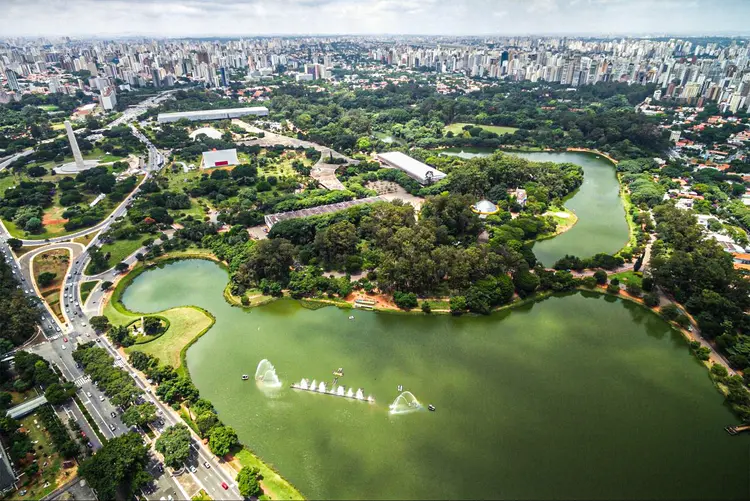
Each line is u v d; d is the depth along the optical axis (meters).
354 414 169.62
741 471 150.38
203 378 187.38
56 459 150.75
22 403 172.00
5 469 140.50
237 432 161.75
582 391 182.75
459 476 147.00
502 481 145.62
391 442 158.62
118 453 140.50
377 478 145.88
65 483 142.38
